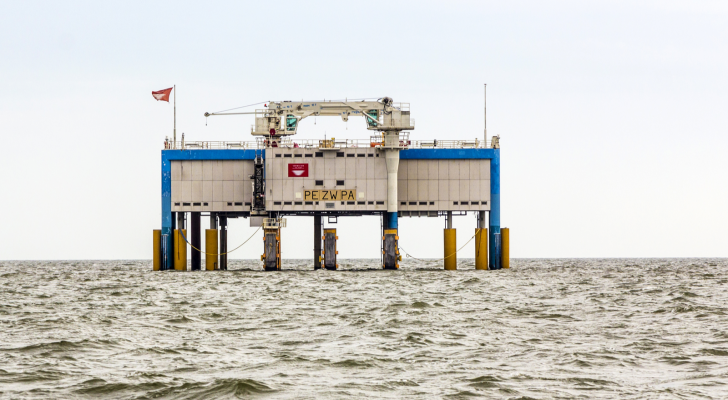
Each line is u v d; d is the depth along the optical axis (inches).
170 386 1174.3
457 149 4160.9
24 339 1654.8
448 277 3897.6
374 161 4077.3
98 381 1209.4
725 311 2149.4
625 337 1664.6
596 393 1127.6
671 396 1106.1
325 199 4077.3
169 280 3759.8
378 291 2994.6
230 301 2571.4
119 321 1989.4
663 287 3339.1
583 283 3636.8
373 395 1120.2
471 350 1501.0
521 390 1147.9
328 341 1624.0
